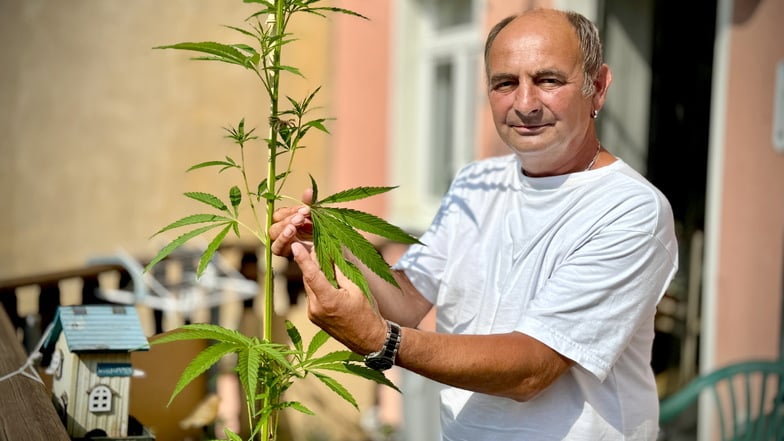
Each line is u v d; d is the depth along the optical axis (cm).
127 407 217
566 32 202
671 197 544
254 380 166
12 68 862
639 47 525
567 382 209
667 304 555
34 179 864
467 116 639
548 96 201
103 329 217
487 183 229
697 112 543
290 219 201
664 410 370
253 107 806
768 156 427
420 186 687
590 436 207
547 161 209
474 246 226
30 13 855
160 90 833
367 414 606
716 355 455
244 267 541
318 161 772
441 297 230
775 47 423
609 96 514
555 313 197
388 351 184
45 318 418
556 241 209
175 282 548
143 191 838
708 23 538
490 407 216
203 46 172
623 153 523
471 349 189
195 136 823
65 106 855
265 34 179
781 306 418
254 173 805
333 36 758
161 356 275
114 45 843
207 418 271
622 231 199
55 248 862
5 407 209
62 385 221
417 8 686
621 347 200
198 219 183
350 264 174
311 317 185
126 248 841
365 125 726
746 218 439
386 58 702
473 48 631
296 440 544
